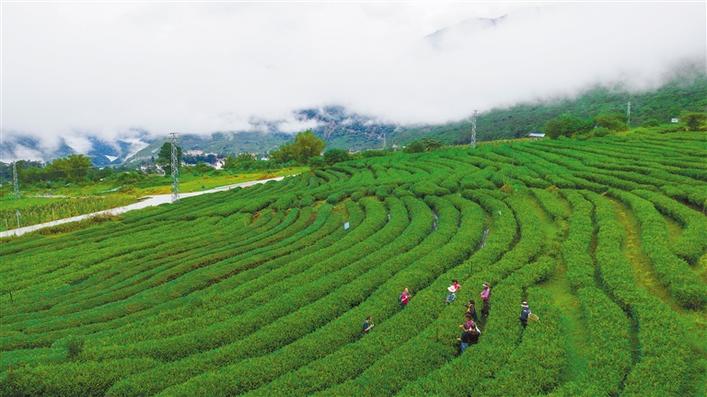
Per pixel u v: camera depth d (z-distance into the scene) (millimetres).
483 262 44094
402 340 31656
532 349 28719
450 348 30078
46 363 31062
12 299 47875
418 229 56969
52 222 102312
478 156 109438
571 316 34594
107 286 50312
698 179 66125
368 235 59031
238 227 72375
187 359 30797
